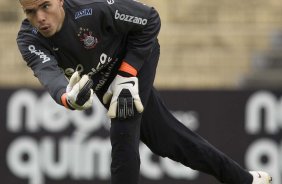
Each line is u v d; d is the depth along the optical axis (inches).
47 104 1109.1
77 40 569.9
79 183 1098.7
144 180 1086.4
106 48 586.6
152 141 642.8
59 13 555.5
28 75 1715.1
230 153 1098.7
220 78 1718.8
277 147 1087.6
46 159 1106.1
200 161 641.6
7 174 1112.8
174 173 1085.8
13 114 1112.2
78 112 1101.1
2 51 1747.0
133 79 589.9
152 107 632.4
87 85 516.1
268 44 1759.4
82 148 1099.3
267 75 1699.1
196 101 1106.7
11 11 1847.9
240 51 1748.3
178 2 1831.9
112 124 597.9
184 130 644.1
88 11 566.3
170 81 1712.6
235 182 650.8
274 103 1090.7
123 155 596.7
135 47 593.3
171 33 1770.4
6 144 1112.2
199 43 1763.0
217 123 1102.4
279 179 1083.9
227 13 1820.9
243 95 1098.1
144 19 588.7
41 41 573.9
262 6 1822.1
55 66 567.8
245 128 1096.8
